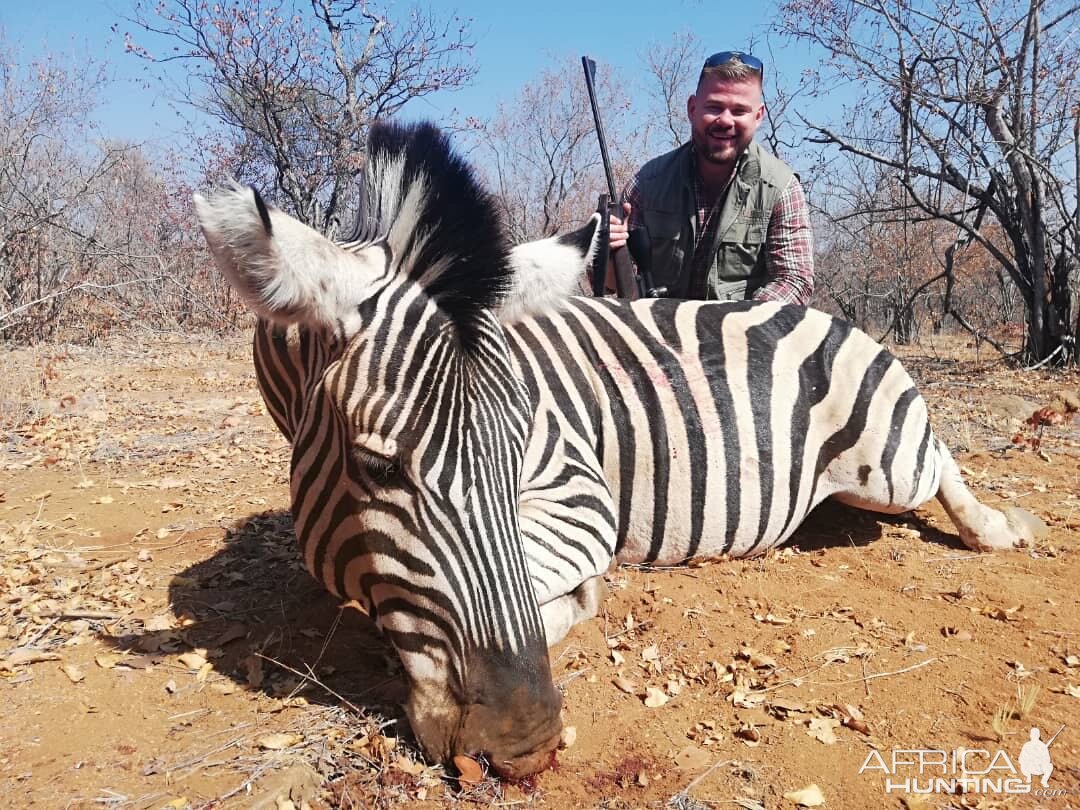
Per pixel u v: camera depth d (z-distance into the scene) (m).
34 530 4.29
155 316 15.39
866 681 2.73
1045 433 6.61
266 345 2.86
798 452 3.63
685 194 4.76
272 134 16.55
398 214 2.14
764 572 3.58
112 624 3.16
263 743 2.27
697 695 2.66
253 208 1.80
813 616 3.17
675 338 3.59
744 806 2.13
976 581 3.50
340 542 2.12
